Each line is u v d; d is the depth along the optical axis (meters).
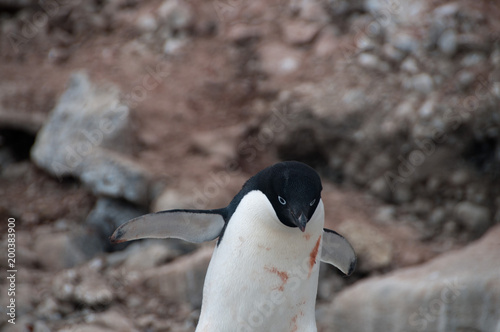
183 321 7.89
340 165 10.85
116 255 9.14
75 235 9.30
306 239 4.88
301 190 4.64
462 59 10.83
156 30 12.98
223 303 4.98
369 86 10.98
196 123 11.11
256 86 11.65
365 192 10.63
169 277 8.32
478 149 10.31
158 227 5.33
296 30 12.27
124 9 13.70
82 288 8.03
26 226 9.59
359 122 10.73
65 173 10.26
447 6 11.34
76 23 13.63
